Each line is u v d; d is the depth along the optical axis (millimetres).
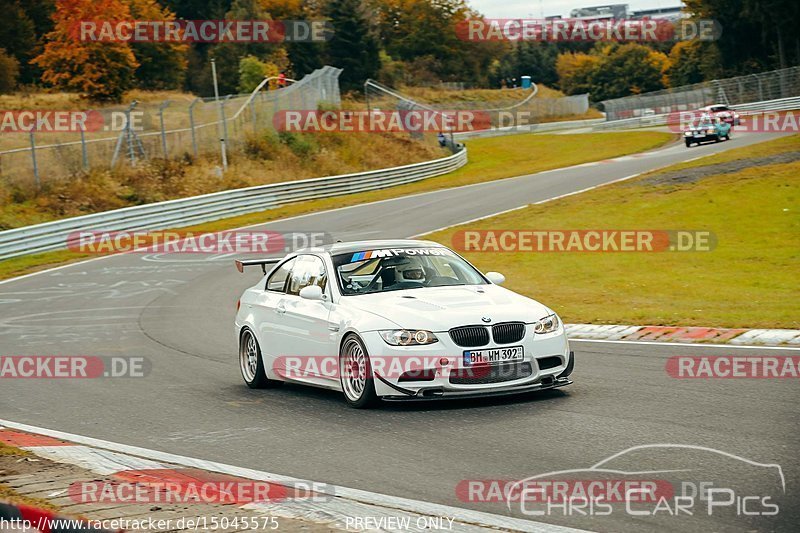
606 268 61750
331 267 29078
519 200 101500
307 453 21422
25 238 84562
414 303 26375
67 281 69562
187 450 22500
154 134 129125
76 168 115562
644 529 14727
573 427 22297
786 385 26141
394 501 16891
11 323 51906
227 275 69188
